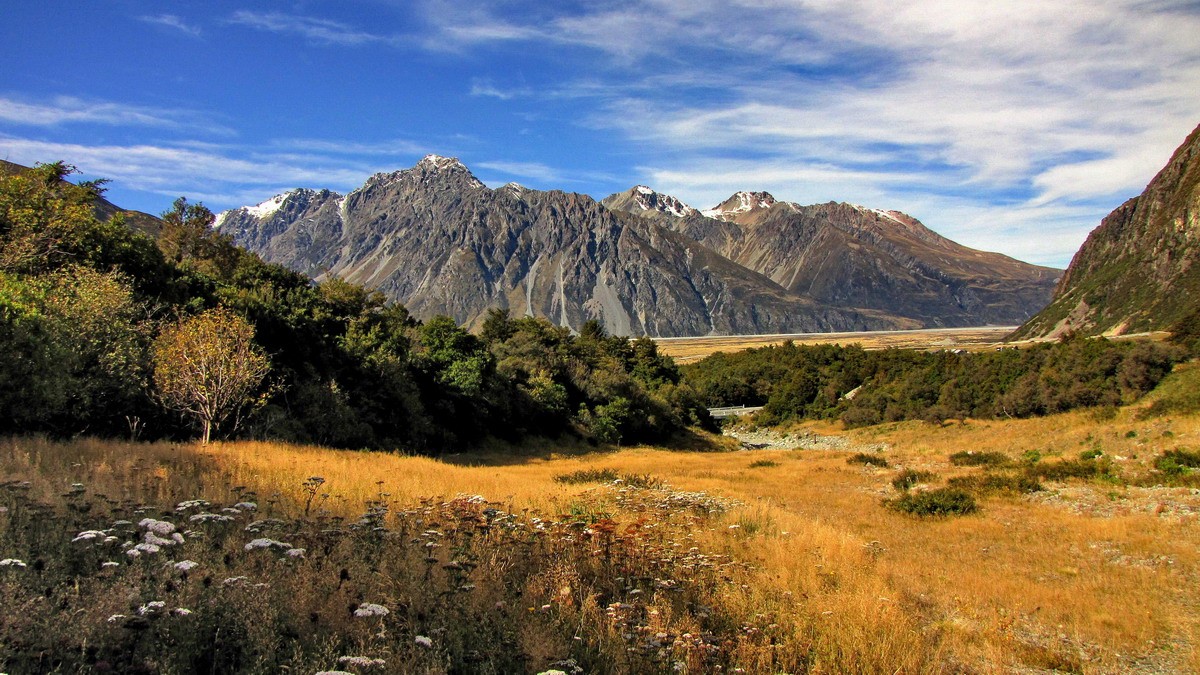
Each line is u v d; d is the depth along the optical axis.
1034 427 44.97
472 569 7.71
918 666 8.16
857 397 80.69
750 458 46.34
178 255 54.78
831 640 8.35
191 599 5.47
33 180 31.53
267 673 4.80
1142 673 8.95
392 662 5.11
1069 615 11.17
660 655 6.67
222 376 23.53
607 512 16.42
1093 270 187.25
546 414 56.81
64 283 23.28
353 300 55.09
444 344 54.53
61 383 18.38
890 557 15.18
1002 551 16.14
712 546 13.88
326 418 32.53
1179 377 43.47
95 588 5.47
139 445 18.06
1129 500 20.64
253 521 8.59
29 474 10.31
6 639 4.53
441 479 19.72
